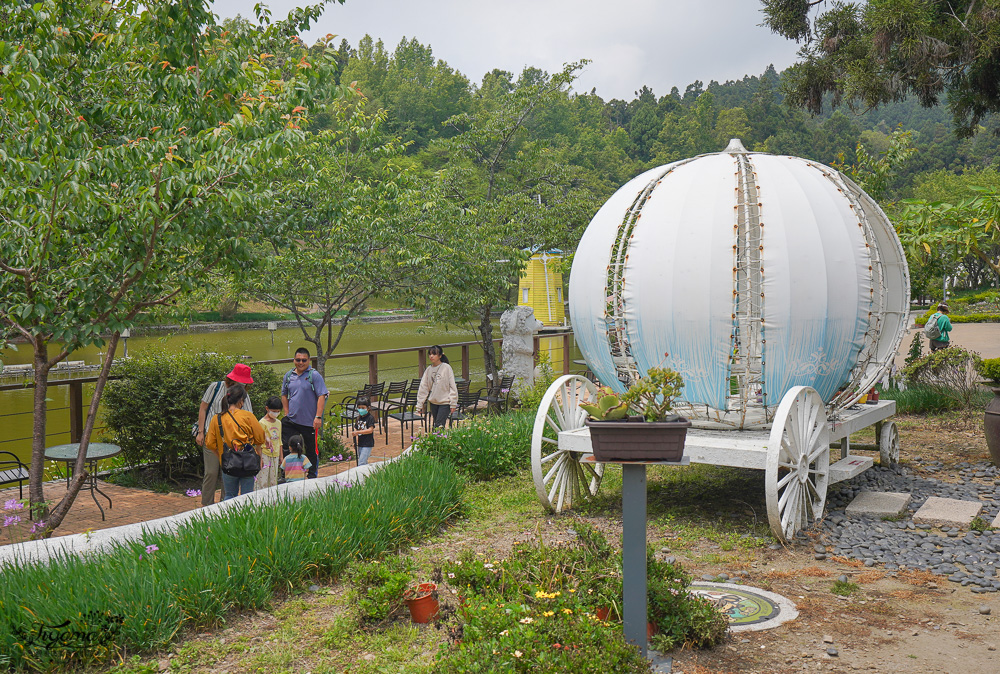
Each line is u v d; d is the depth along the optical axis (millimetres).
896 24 11359
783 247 6125
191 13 6953
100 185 6008
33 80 5723
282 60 8867
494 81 83500
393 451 10258
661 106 125062
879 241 7547
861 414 7293
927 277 16328
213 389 7238
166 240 6215
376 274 11586
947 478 7820
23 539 6176
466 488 7535
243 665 3846
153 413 8430
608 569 4168
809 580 4969
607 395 3643
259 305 52062
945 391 11680
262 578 4676
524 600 3838
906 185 81875
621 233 6844
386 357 28453
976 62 12070
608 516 6570
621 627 3637
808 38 13367
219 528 5062
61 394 18922
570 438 6570
